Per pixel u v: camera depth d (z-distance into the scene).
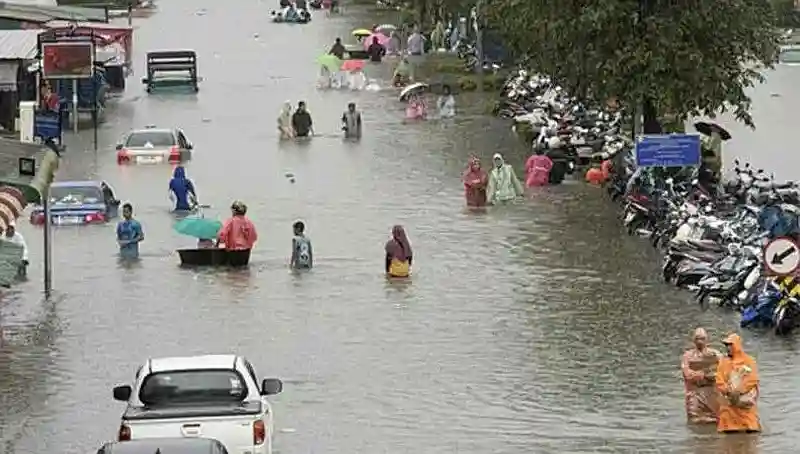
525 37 79.56
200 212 74.69
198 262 62.81
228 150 93.94
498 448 38.66
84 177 84.38
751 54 78.19
